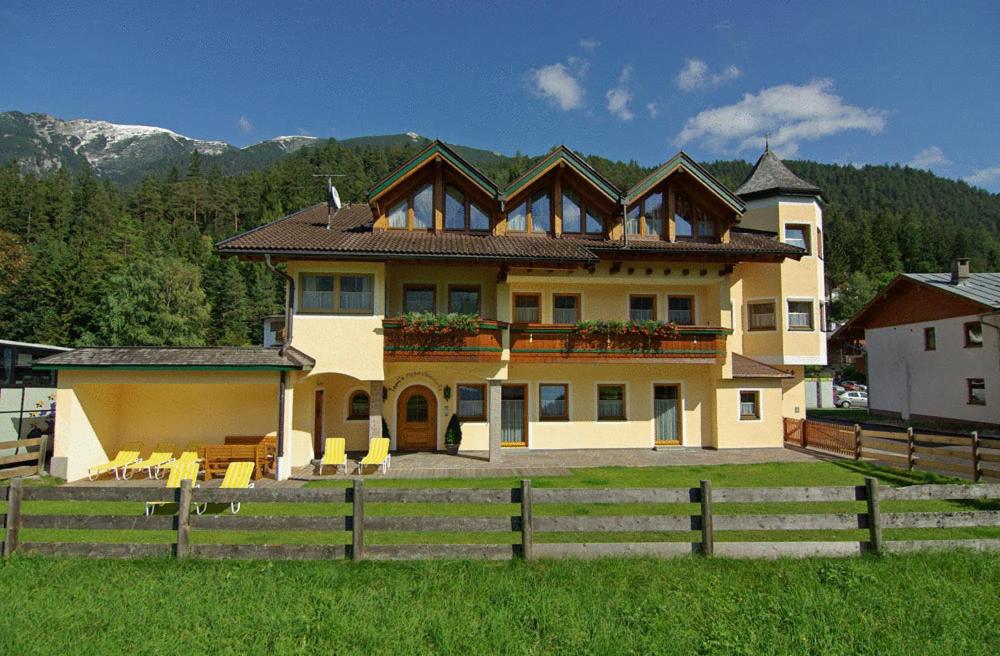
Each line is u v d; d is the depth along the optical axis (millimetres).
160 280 50312
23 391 19422
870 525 7082
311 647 4812
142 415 16453
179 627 5172
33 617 5277
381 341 16469
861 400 41719
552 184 19609
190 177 125812
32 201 87375
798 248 19422
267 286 76000
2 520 7121
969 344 24891
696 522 6988
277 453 14430
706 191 19891
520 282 19422
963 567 6625
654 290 20375
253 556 6809
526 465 16422
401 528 6832
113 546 6898
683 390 20297
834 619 5371
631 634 5051
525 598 5723
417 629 5145
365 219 20297
